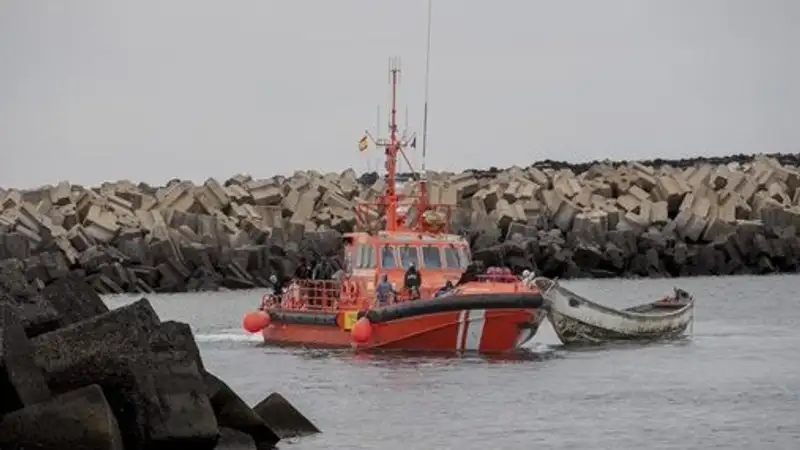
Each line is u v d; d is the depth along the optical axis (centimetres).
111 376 5531
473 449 6706
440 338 10088
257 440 6362
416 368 9494
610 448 6756
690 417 7606
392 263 10656
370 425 7275
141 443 5525
